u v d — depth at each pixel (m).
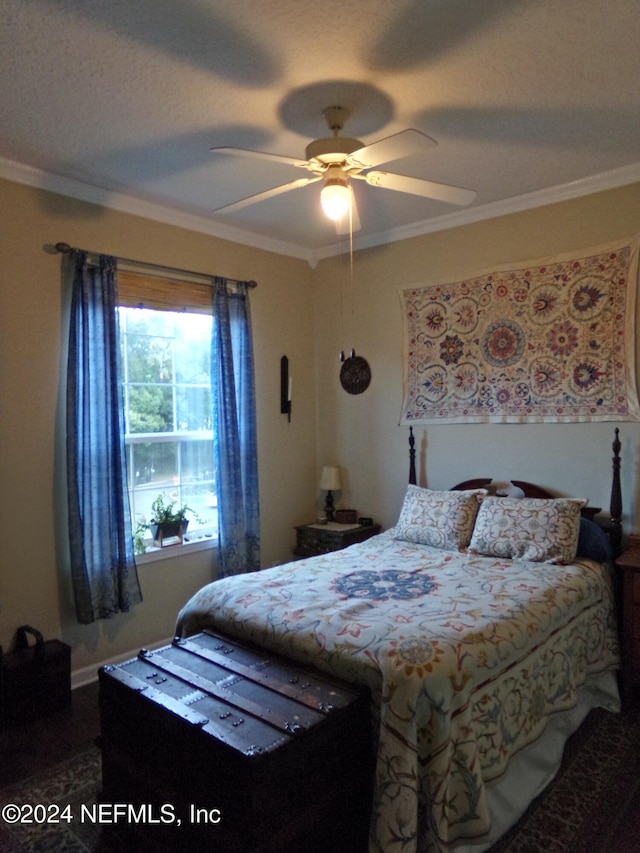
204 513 3.89
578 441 3.30
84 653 3.15
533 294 3.44
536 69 2.10
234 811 1.59
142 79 2.12
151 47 1.93
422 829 1.74
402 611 2.21
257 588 2.57
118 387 3.20
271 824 1.57
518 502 3.16
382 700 1.79
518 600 2.33
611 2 1.74
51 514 3.02
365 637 1.99
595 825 1.98
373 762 1.87
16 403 2.89
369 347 4.22
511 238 3.53
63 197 3.07
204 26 1.83
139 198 3.32
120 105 2.30
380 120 2.45
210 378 3.84
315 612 2.25
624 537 3.14
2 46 1.91
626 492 3.14
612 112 2.41
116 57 1.99
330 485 4.30
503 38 1.91
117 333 3.22
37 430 2.97
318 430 4.54
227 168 2.92
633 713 2.72
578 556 2.99
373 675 1.87
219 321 3.74
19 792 2.21
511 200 3.45
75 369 3.01
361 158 2.14
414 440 3.97
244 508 3.88
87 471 3.07
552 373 3.38
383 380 4.14
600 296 3.21
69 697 2.85
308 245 4.34
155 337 3.61
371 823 1.76
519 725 2.06
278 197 3.32
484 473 3.67
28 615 2.93
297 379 4.42
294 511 4.39
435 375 3.87
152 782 1.85
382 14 1.79
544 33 1.89
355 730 1.82
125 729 1.98
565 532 2.92
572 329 3.30
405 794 1.68
